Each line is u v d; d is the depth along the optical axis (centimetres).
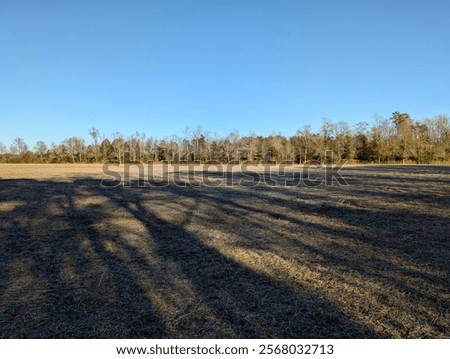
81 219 850
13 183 1883
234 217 866
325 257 521
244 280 433
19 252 565
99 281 433
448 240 602
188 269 477
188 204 1097
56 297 387
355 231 684
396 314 340
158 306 362
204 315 342
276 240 629
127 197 1288
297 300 373
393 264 483
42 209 1005
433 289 396
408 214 846
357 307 355
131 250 574
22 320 336
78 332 316
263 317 337
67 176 2447
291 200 1145
